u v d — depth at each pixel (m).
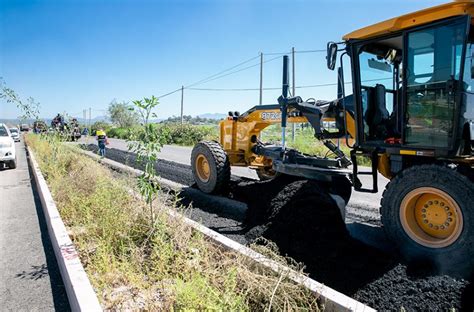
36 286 3.57
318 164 5.76
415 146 4.32
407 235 4.10
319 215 4.50
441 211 3.89
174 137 30.91
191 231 4.21
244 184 7.24
